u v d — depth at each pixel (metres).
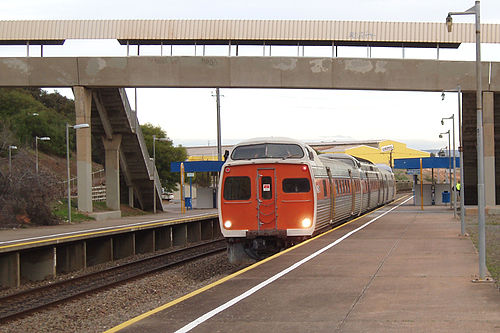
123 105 35.09
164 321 7.80
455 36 31.94
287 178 18.02
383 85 31.83
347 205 26.09
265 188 18.03
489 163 33.47
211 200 52.69
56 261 20.50
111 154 37.84
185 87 31.45
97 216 33.56
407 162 45.56
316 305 8.62
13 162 33.94
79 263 21.23
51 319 11.95
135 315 11.63
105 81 31.22
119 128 37.19
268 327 7.36
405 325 7.27
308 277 11.19
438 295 9.19
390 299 8.95
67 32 31.08
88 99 32.19
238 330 7.25
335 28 31.47
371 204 36.56
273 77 31.28
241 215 18.06
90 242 23.55
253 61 31.20
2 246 17.28
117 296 14.54
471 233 21.27
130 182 43.66
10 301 14.27
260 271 12.07
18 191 29.61
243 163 18.12
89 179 32.72
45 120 62.12
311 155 19.48
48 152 61.84
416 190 46.75
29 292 15.23
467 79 32.19
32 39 31.05
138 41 31.70
